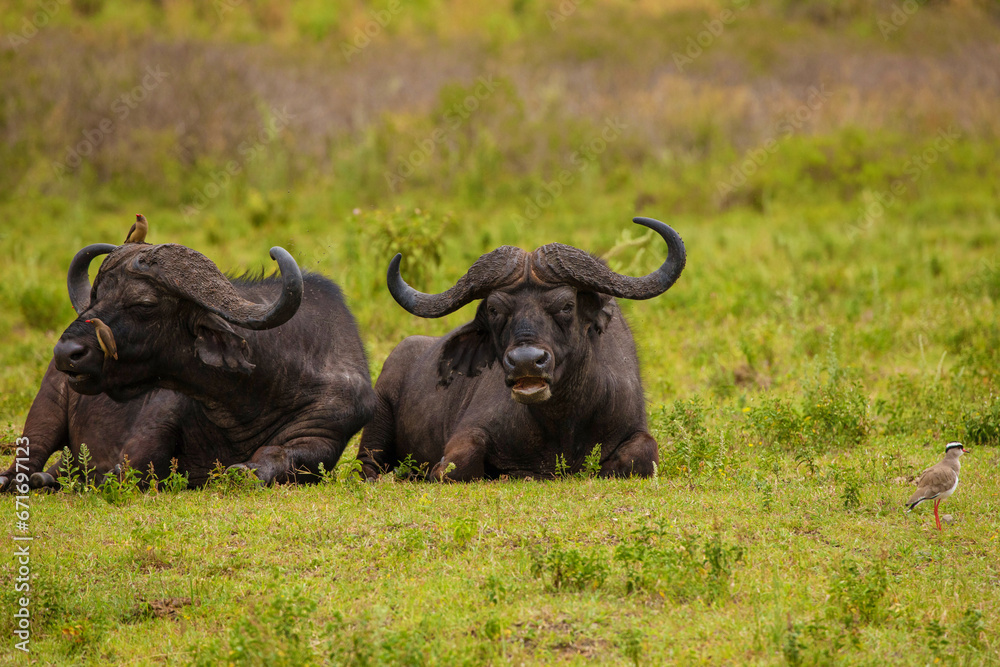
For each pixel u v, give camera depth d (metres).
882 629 17.39
